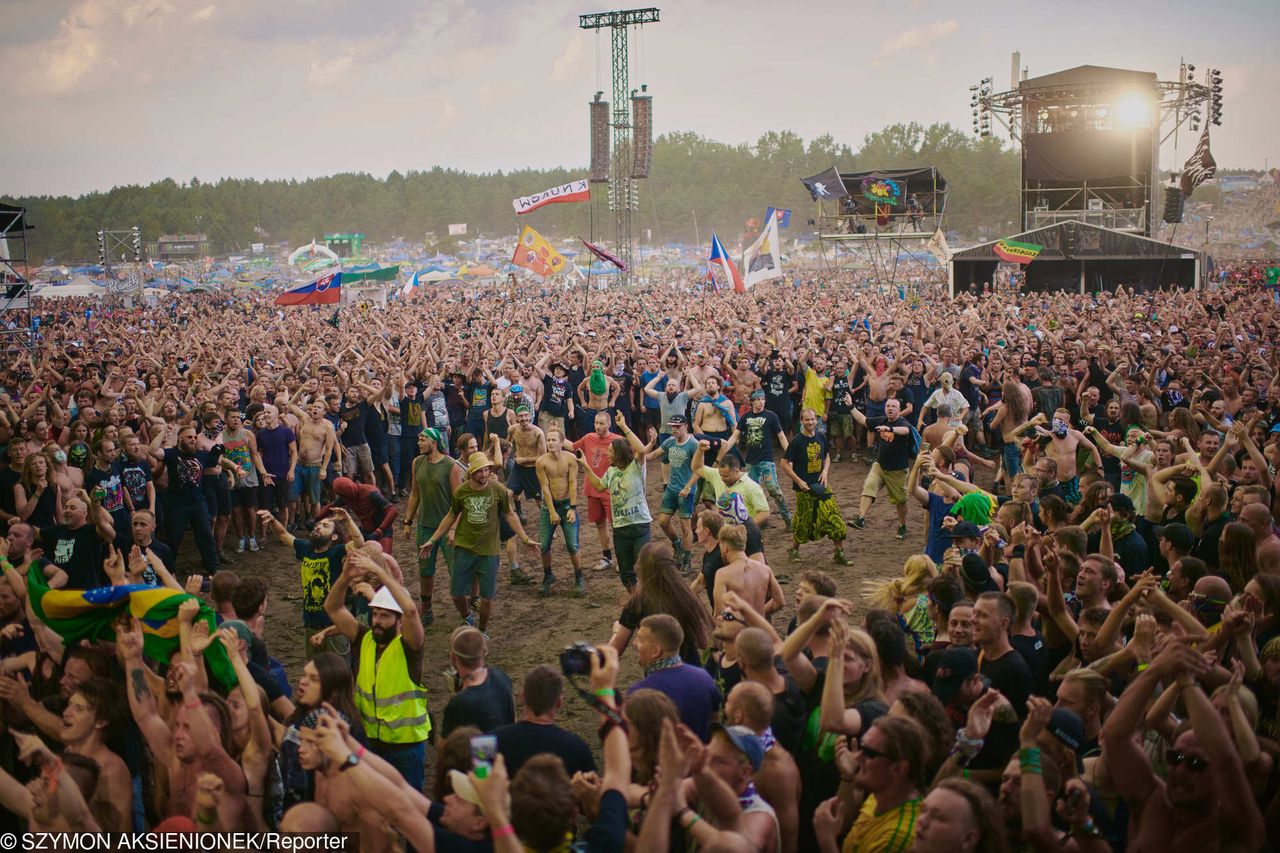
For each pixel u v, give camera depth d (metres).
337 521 8.84
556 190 31.59
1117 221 58.88
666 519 12.70
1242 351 21.31
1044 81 57.78
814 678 5.70
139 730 6.18
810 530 12.93
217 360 24.69
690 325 33.38
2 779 5.25
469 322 38.69
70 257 194.25
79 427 12.72
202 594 8.34
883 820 4.63
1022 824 4.56
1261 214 153.25
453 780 4.38
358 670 6.60
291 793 5.84
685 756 4.34
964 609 6.22
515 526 10.71
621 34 63.88
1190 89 56.84
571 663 4.76
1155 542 9.45
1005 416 15.23
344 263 92.56
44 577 7.19
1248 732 4.91
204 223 193.00
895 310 41.41
